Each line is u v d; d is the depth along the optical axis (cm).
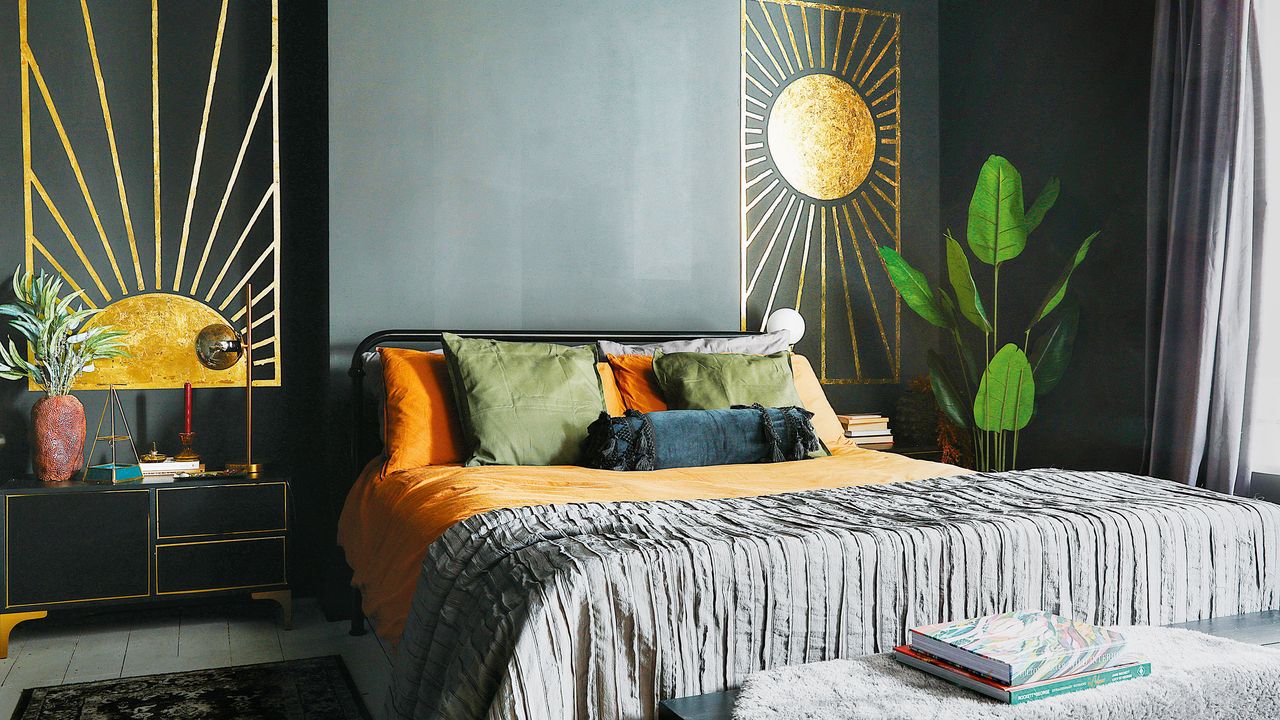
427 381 318
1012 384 365
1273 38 311
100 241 350
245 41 369
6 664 296
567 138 387
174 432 360
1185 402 322
